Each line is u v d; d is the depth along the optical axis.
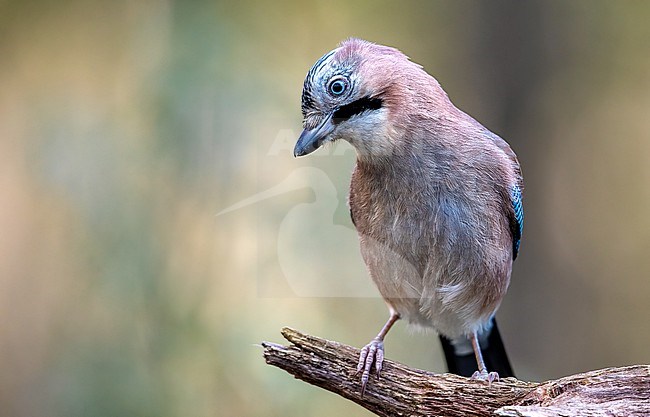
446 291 7.57
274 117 10.65
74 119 10.95
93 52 11.66
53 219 11.14
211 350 10.30
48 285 11.21
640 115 14.48
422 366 10.85
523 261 12.94
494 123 12.74
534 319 12.90
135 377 10.34
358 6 13.27
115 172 10.73
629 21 13.73
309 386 10.38
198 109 10.62
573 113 13.52
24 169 11.50
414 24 13.33
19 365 11.23
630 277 14.61
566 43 13.03
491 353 8.61
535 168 12.87
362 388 6.77
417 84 7.27
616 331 14.25
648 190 15.29
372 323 10.61
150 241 10.54
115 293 10.54
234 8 11.36
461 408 6.52
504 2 12.77
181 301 10.41
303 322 10.44
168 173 10.62
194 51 10.79
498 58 12.76
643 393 6.02
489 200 7.41
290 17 12.17
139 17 11.38
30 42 11.88
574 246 13.67
